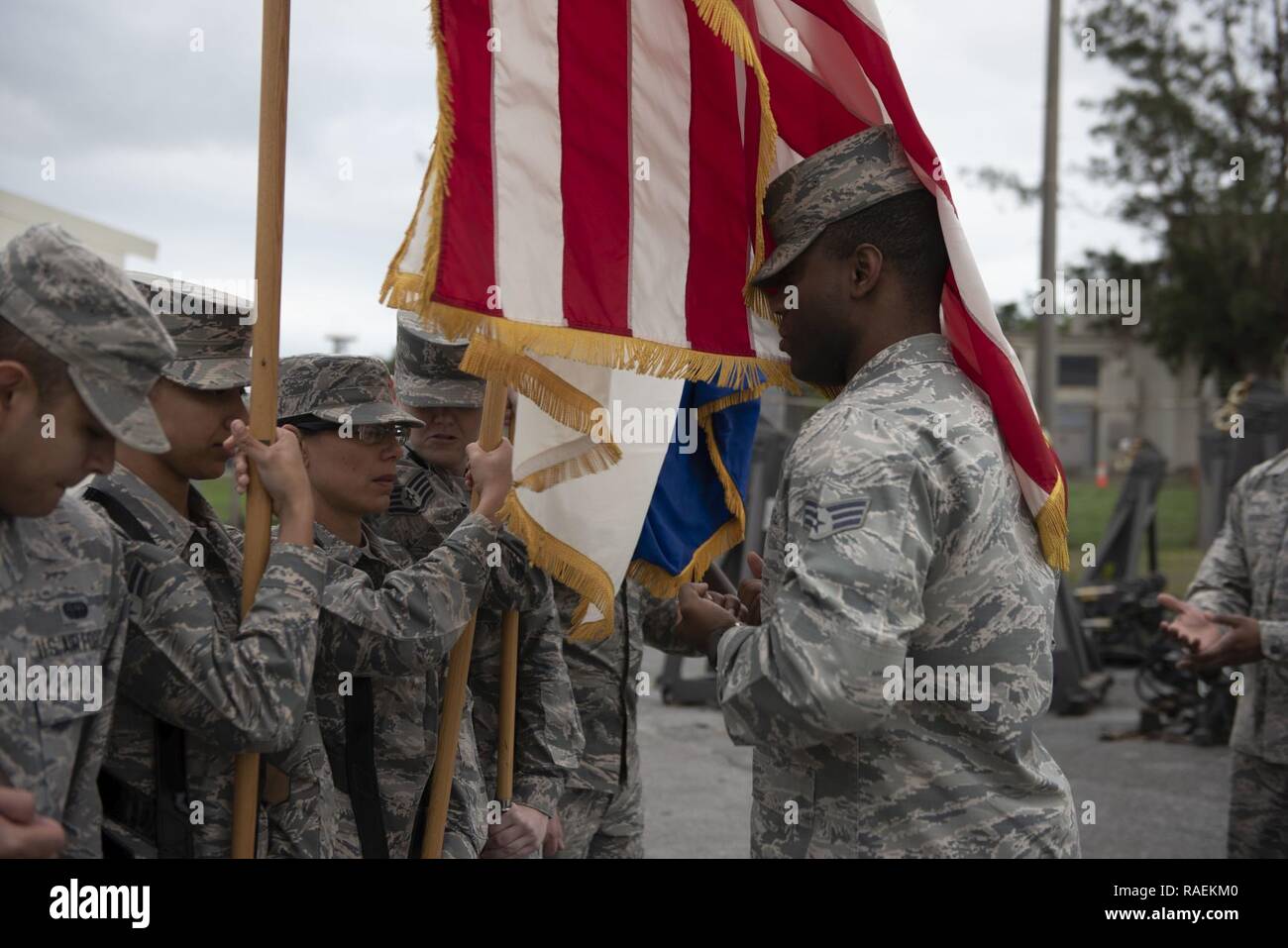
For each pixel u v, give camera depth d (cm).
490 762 314
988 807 202
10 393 170
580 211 229
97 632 183
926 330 221
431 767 264
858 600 188
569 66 228
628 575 298
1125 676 1004
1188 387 3431
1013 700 203
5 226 525
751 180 254
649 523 295
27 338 170
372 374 269
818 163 222
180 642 198
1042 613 211
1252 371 2936
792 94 254
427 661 248
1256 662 335
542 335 217
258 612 208
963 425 207
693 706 898
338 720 253
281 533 216
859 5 218
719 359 254
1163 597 342
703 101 250
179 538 216
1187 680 805
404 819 258
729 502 305
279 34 211
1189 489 1802
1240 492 366
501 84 218
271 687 204
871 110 245
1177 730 822
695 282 252
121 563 192
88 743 186
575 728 324
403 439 277
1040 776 209
